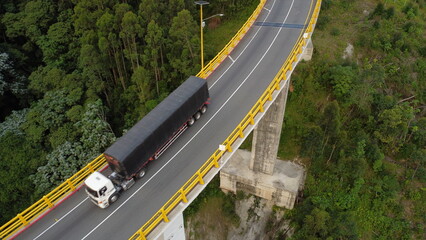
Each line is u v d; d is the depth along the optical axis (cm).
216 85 3281
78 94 3856
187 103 2644
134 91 4112
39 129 3644
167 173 2431
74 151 3409
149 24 3719
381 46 4759
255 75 3372
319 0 4331
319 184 3922
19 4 4812
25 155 3559
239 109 2959
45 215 2261
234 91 3181
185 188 2311
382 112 4003
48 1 4631
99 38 3834
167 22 4309
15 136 3659
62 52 4525
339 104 4272
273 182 3856
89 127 3478
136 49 4072
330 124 3609
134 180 2367
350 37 4888
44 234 2128
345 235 3366
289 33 4053
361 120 4228
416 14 5334
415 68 4659
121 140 2288
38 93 4309
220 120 2866
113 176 2356
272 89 2861
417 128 3972
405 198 3819
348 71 4191
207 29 5334
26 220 2211
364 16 5241
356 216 3725
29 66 4791
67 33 4472
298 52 3397
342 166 3803
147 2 3881
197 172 2242
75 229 2136
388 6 5422
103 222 2158
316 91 4378
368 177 3944
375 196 3825
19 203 3431
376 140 4009
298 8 4691
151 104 3881
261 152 3731
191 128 2811
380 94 4262
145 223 2119
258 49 3791
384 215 3738
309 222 3391
